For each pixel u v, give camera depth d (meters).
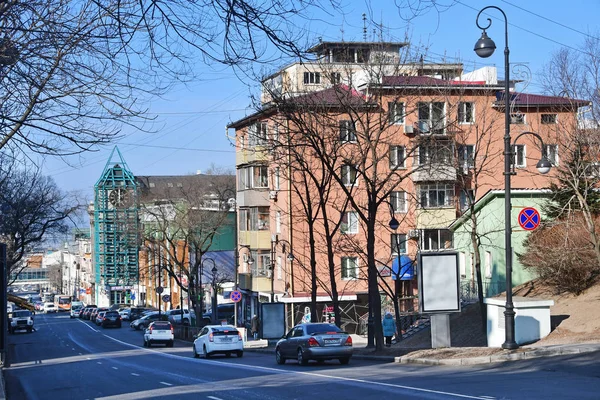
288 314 52.81
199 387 20.84
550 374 18.05
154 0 9.48
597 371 18.02
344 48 35.16
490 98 50.19
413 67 35.81
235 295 49.69
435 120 37.56
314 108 34.06
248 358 35.47
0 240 50.38
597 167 30.92
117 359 38.84
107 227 115.88
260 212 57.69
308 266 52.81
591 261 30.64
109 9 9.67
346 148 46.78
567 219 30.73
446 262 26.19
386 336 34.03
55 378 27.92
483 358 22.27
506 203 23.58
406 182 50.53
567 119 38.91
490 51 22.89
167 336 52.78
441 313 26.20
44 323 102.38
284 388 18.84
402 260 50.28
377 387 17.45
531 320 26.02
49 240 57.50
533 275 38.81
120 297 120.81
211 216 62.09
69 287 177.62
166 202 64.88
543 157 25.02
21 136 10.58
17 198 47.34
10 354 47.72
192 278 61.50
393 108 33.59
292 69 38.00
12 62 9.84
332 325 28.25
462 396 14.54
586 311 28.09
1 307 10.82
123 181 108.00
